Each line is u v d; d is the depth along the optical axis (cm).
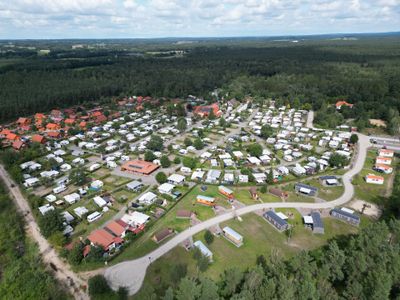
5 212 9606
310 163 12812
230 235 8025
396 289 5928
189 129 18125
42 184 11294
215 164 12862
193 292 5428
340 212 8981
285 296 5188
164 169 12562
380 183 11181
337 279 6384
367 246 6431
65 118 19875
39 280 6806
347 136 16188
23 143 15062
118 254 7512
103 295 6353
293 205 9738
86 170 12456
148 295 6256
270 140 15575
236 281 5978
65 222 8700
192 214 9169
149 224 8644
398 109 19812
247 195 10381
